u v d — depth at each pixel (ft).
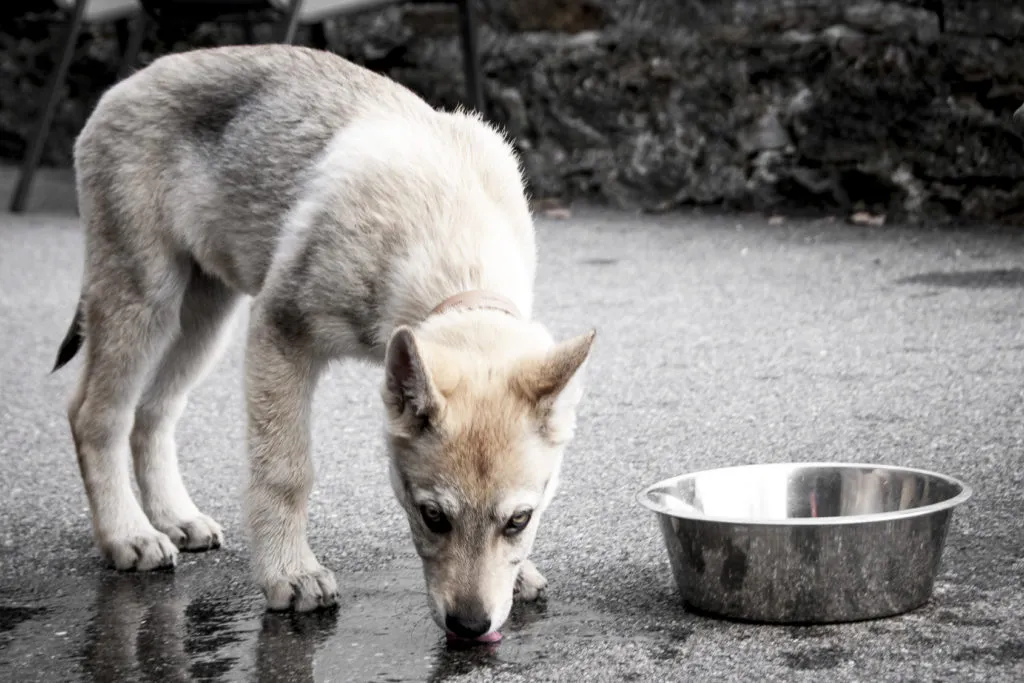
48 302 30.78
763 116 38.96
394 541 15.52
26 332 27.89
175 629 13.26
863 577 12.25
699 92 39.91
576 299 29.09
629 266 32.53
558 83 42.19
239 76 15.55
